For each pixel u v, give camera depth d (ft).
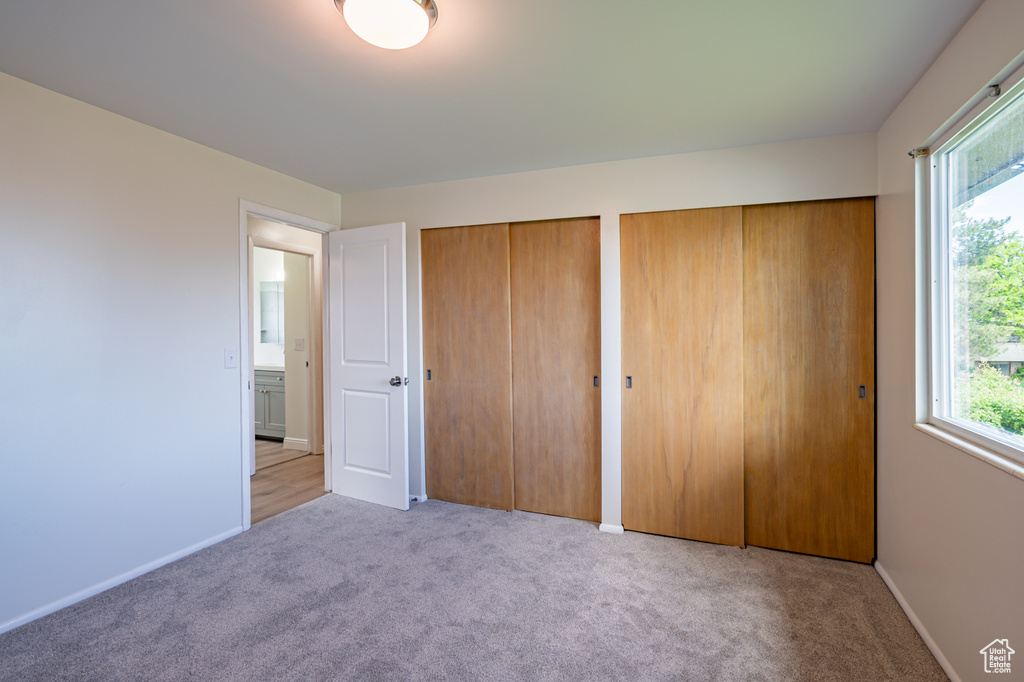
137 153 7.58
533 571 7.70
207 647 5.85
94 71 6.05
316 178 10.47
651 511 9.12
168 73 6.09
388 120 7.48
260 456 14.85
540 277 10.07
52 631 6.15
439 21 4.97
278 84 6.38
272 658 5.65
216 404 8.86
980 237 5.26
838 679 5.30
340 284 11.30
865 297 7.99
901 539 6.82
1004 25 4.38
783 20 5.00
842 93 6.59
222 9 4.79
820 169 8.07
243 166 9.32
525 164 9.52
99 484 7.10
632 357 9.18
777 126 7.64
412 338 11.01
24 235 6.31
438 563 7.97
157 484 7.87
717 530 8.74
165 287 8.01
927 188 6.22
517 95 6.66
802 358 8.34
